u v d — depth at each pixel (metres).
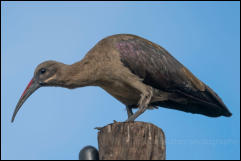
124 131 8.03
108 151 7.65
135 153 7.46
